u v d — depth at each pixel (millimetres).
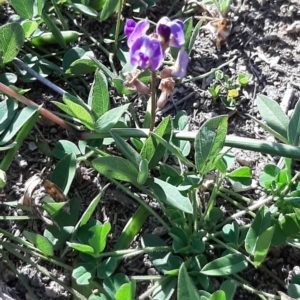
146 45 135
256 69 198
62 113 185
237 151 182
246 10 211
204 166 145
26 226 163
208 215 162
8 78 176
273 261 162
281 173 158
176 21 140
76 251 157
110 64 197
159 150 158
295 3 212
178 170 174
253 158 181
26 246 160
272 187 157
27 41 193
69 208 159
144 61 137
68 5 197
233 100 189
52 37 193
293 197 155
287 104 190
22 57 190
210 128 140
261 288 158
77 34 193
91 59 172
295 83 195
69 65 188
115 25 203
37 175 164
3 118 163
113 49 198
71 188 171
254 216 163
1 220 164
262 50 203
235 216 163
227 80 191
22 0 182
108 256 155
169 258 152
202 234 156
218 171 162
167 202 149
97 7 203
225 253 156
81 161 175
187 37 179
